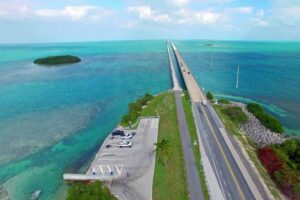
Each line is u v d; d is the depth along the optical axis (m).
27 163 79.44
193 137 84.94
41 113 125.12
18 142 93.69
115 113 123.25
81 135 98.56
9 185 68.75
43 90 171.38
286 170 62.88
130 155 76.44
